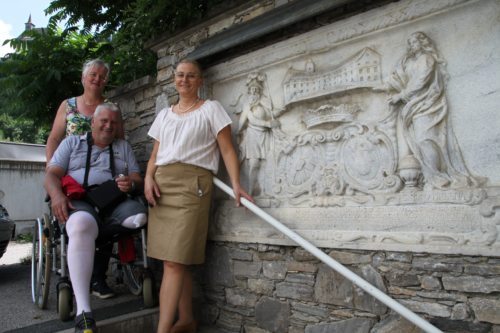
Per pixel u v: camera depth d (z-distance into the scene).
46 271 2.76
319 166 2.37
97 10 5.33
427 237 1.92
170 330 2.47
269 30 2.42
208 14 3.02
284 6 2.54
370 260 2.11
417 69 1.99
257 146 2.64
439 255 1.90
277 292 2.49
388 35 2.14
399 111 2.10
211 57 2.97
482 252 1.76
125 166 2.98
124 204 2.71
